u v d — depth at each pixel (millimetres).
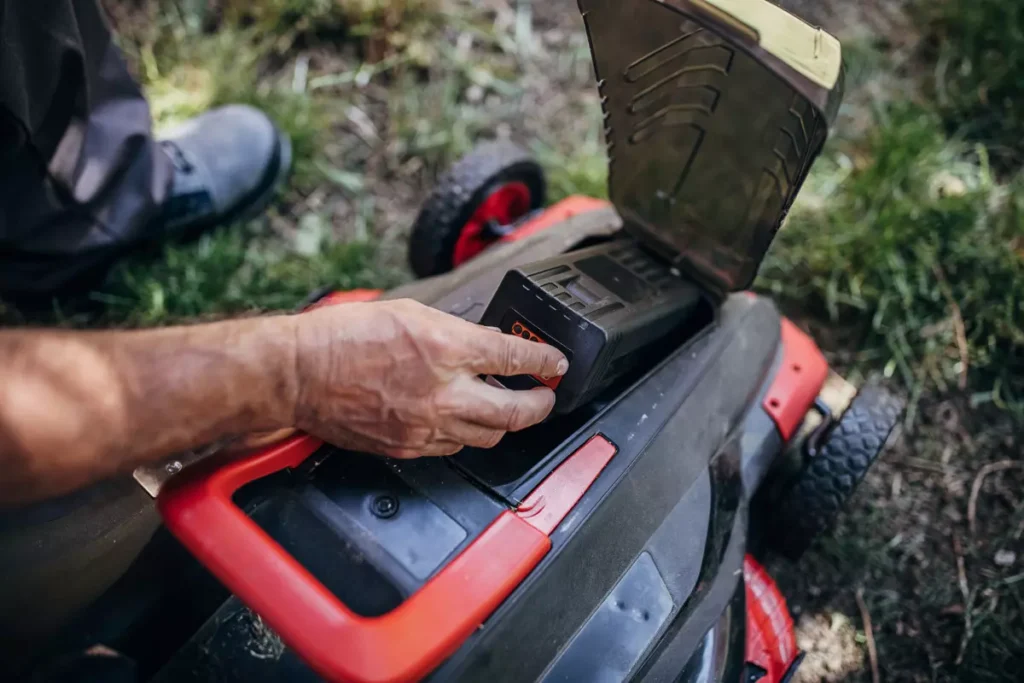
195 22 2385
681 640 1163
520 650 993
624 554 1130
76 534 1013
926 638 1616
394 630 831
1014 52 2314
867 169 2129
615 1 1073
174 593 1180
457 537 965
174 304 1927
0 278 1694
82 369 798
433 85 2412
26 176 1568
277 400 890
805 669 1581
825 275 2041
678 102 1177
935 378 1920
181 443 856
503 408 974
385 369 914
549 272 1178
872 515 1751
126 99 1738
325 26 2457
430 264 1777
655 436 1205
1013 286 1945
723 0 995
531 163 1785
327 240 2096
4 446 762
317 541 952
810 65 970
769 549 1658
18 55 1377
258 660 1099
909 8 2547
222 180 1986
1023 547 1713
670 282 1367
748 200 1223
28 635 1012
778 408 1511
